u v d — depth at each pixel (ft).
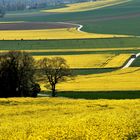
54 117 211.61
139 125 177.99
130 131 164.86
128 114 209.15
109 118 193.26
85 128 167.12
